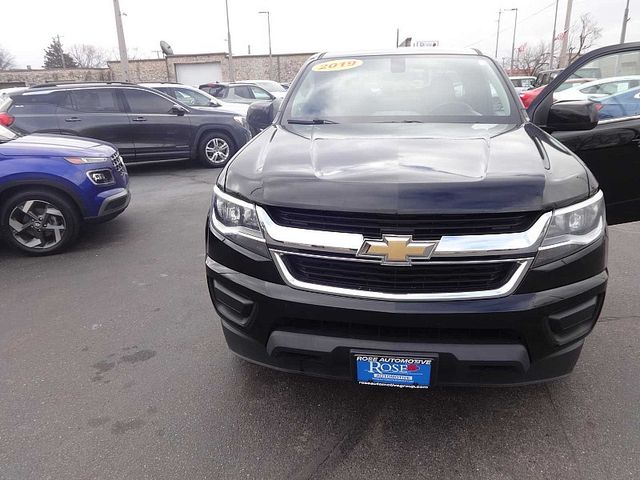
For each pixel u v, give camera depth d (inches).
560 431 92.8
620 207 149.3
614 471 83.4
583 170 90.4
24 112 335.6
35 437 94.3
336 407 101.2
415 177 82.0
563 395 102.7
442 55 143.2
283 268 83.7
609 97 151.0
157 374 113.7
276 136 113.0
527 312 78.4
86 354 123.1
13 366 118.5
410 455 88.2
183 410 101.2
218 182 98.0
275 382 109.7
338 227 80.7
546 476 82.8
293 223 83.2
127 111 358.6
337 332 83.5
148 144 367.9
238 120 395.9
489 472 84.0
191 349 124.1
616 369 110.9
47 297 156.4
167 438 93.4
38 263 187.3
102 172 202.1
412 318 78.9
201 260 186.2
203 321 138.6
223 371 114.3
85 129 346.6
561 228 80.6
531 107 147.4
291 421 97.4
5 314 145.5
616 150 144.6
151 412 100.8
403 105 126.5
